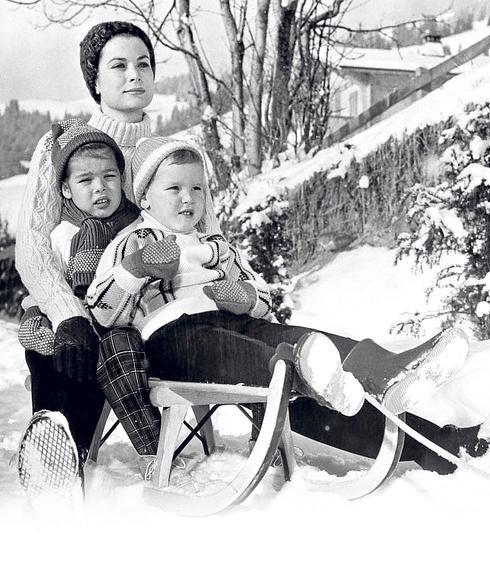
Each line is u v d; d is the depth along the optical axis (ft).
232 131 40.11
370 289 30.37
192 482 7.82
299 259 35.96
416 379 6.97
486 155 18.70
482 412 9.57
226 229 24.53
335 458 9.02
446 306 19.88
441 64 41.34
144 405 7.79
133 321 8.20
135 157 8.65
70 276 8.45
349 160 35.14
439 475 7.67
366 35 56.24
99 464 8.86
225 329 7.68
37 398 8.04
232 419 11.48
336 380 6.56
